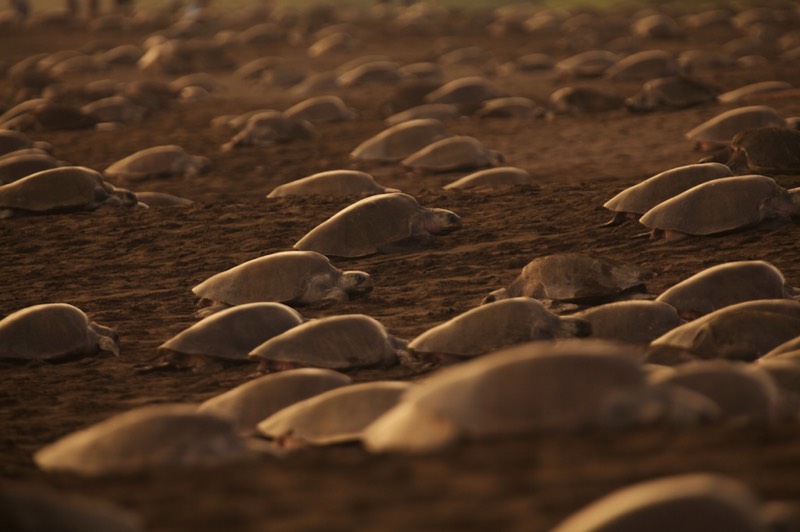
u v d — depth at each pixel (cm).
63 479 1709
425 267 3700
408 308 3266
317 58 13088
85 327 2966
